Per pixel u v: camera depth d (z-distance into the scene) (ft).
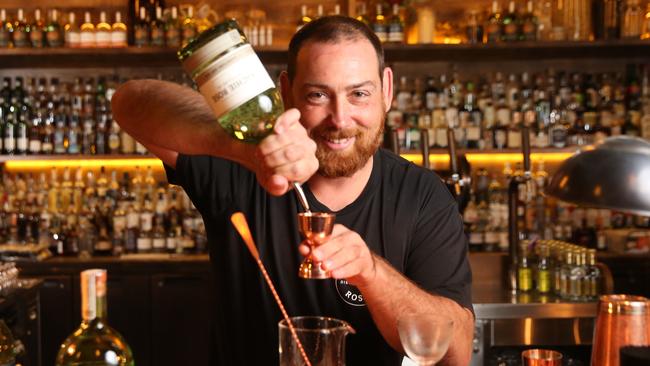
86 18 14.20
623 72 14.98
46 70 15.17
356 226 5.85
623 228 14.42
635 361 4.30
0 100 14.51
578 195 4.20
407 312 5.06
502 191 14.28
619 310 4.89
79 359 4.33
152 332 13.56
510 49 14.07
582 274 10.21
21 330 8.61
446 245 5.92
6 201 14.60
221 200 5.97
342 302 5.71
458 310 5.48
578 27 14.10
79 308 13.56
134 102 4.79
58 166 15.19
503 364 9.91
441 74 15.05
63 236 14.29
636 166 4.12
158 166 15.05
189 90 4.93
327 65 5.25
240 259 5.90
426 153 10.43
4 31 14.21
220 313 6.06
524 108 14.35
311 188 5.85
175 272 13.57
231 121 3.84
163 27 14.17
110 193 14.66
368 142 5.43
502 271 11.39
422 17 14.07
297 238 5.80
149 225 14.44
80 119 14.66
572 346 10.27
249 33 14.29
